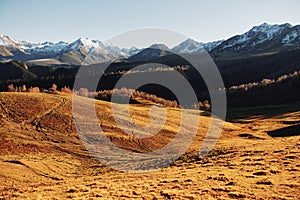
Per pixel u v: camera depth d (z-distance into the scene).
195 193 18.94
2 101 84.25
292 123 101.94
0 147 53.34
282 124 102.31
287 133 79.50
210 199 17.23
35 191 23.22
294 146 36.34
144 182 24.05
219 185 20.92
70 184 26.83
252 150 37.09
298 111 133.12
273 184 20.34
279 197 17.19
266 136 77.81
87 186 23.94
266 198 17.23
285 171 24.17
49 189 23.75
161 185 22.20
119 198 17.97
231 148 42.09
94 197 18.34
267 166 26.66
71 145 59.75
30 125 70.81
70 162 46.97
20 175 34.97
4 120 71.50
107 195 19.02
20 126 69.25
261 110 152.50
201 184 21.61
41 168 40.12
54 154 52.59
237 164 29.47
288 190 18.69
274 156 31.23
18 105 83.00
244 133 81.81
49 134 66.00
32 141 59.81
